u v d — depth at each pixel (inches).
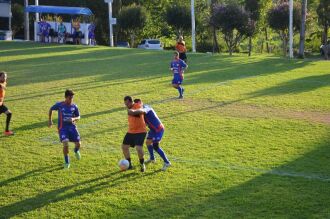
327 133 574.6
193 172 440.1
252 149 510.0
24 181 420.8
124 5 2655.0
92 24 2078.0
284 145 524.1
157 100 778.8
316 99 788.0
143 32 2571.4
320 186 400.8
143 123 444.1
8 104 745.6
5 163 468.8
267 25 2090.3
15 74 1056.2
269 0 2068.2
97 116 666.8
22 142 542.9
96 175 435.5
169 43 2615.7
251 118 655.8
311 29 2256.4
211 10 1962.4
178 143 535.5
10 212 358.9
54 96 810.2
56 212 358.0
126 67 1189.7
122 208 362.6
